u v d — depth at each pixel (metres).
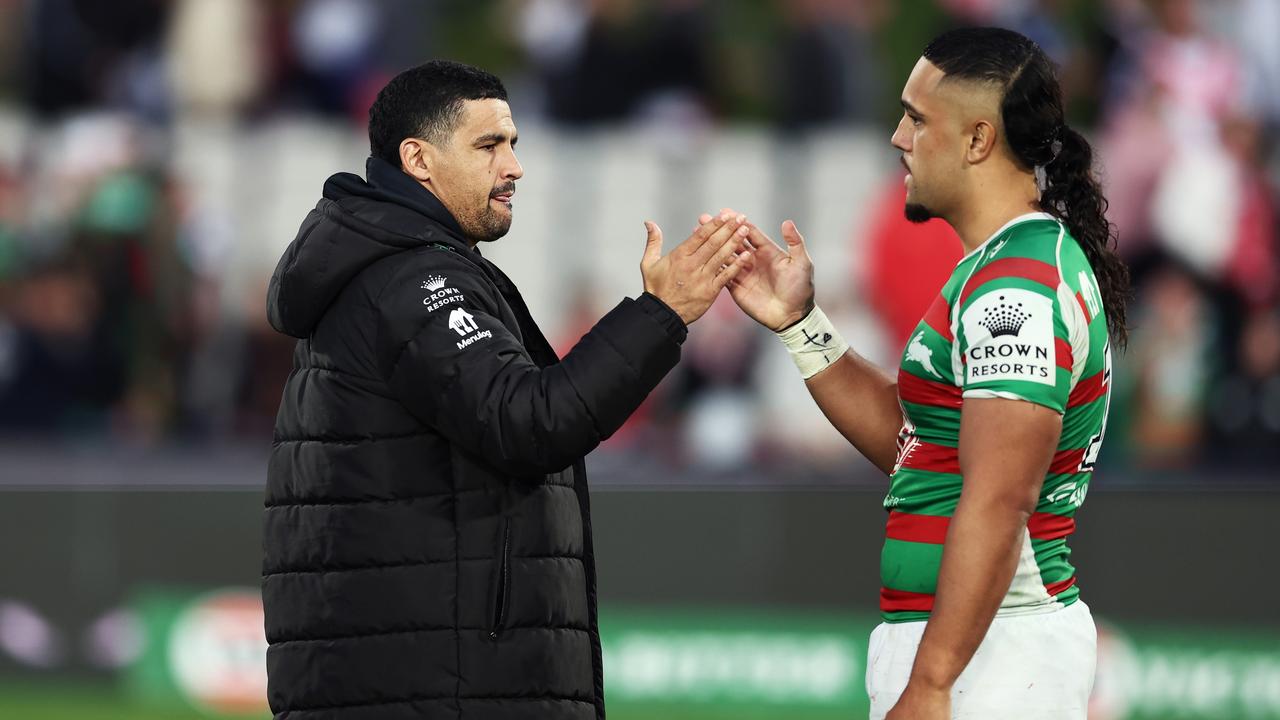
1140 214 27.41
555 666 10.03
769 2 29.39
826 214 28.70
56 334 26.48
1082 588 20.83
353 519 9.92
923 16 29.23
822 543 21.11
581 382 9.60
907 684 8.78
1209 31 28.59
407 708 9.77
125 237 27.20
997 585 8.62
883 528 21.09
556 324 28.66
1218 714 20.67
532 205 29.08
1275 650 20.64
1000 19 28.92
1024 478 8.66
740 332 26.22
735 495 21.17
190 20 29.09
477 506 9.95
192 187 28.17
